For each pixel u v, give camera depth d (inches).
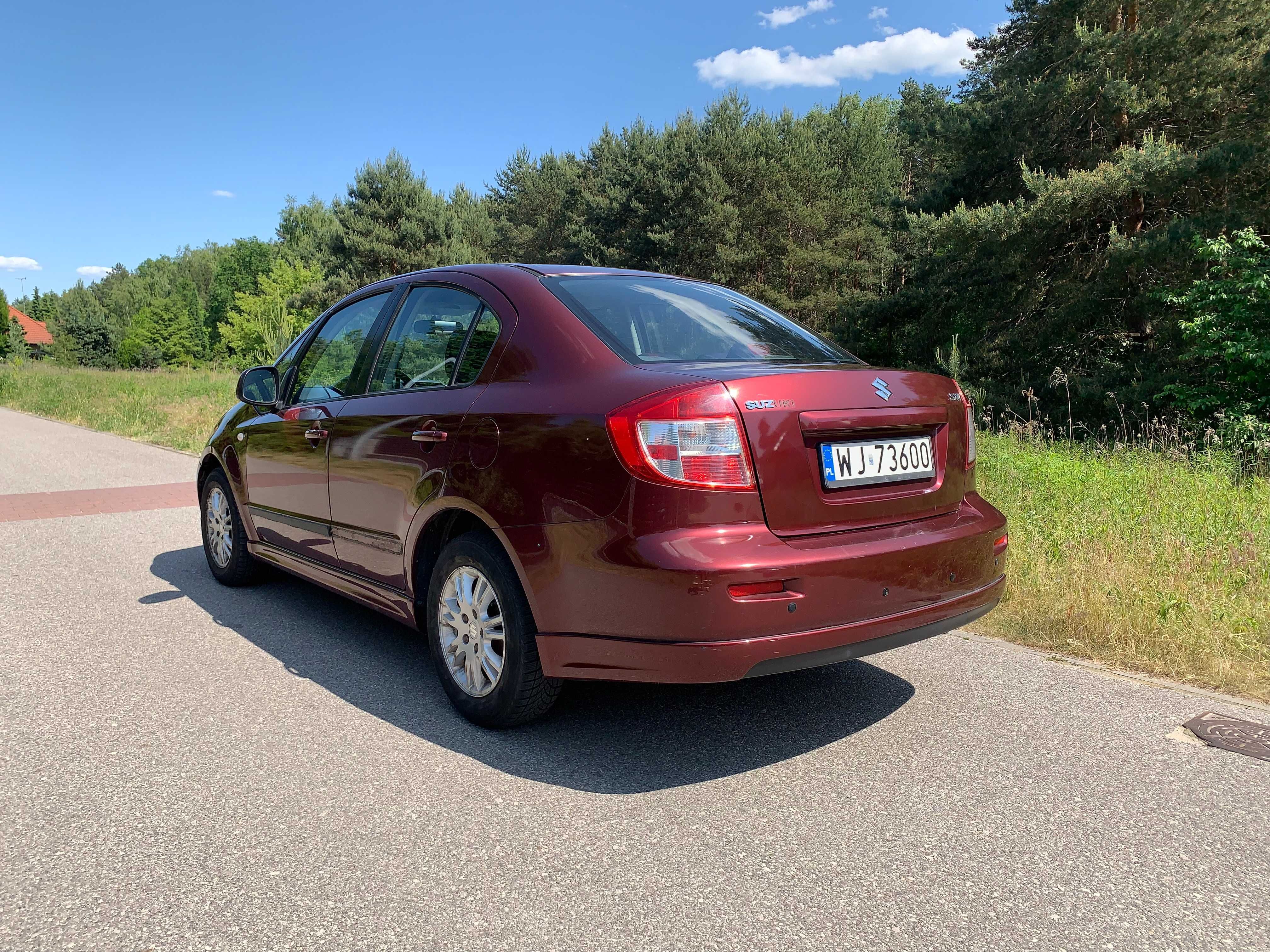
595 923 78.7
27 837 93.7
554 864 88.7
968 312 796.6
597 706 132.5
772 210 1443.2
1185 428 503.5
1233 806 101.2
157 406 812.0
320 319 174.4
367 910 80.7
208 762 112.4
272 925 78.4
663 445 97.9
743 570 96.1
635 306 126.4
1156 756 114.7
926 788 105.7
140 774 109.0
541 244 2139.5
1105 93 690.2
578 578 103.8
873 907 81.4
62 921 78.7
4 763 111.8
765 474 100.6
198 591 199.8
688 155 1460.4
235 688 138.9
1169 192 630.5
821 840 93.6
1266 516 224.5
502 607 115.0
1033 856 90.5
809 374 107.6
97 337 3563.0
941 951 75.0
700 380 100.7
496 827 96.2
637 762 113.0
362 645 161.2
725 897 82.8
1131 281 666.2
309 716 127.6
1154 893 83.7
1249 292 477.4
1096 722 125.8
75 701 133.3
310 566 164.1
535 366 116.0
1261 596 170.6
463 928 78.0
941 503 119.8
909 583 108.8
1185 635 151.8
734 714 129.5
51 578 212.4
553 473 106.1
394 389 141.6
